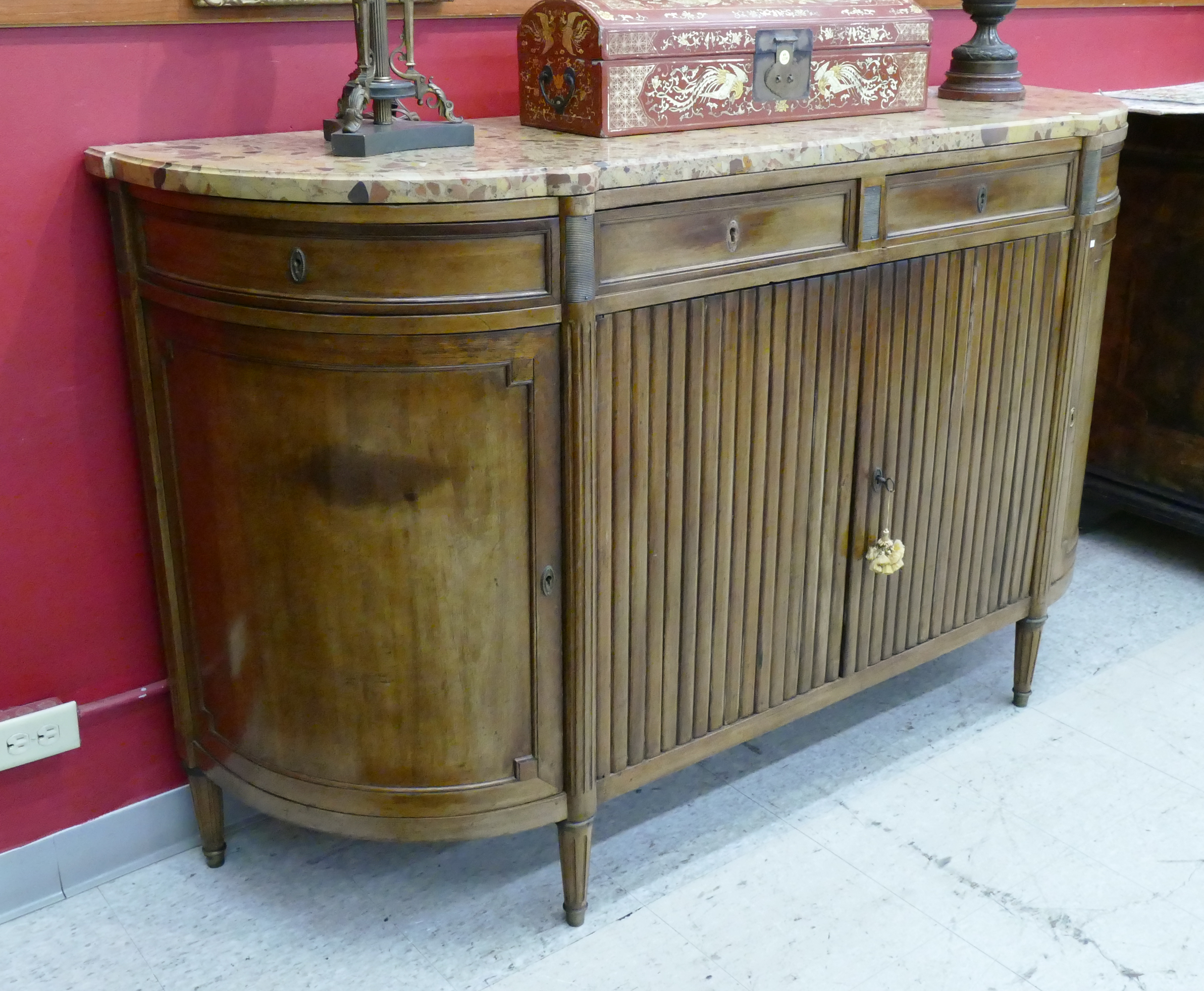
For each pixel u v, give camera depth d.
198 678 1.89
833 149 1.75
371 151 1.61
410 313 1.49
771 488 1.90
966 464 2.19
